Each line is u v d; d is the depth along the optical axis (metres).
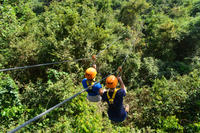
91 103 7.47
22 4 12.38
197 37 18.88
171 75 13.16
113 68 10.75
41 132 5.40
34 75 8.03
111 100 3.47
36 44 7.83
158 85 9.25
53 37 8.05
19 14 11.89
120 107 3.60
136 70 11.20
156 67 13.63
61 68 7.79
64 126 5.67
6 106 5.57
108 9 29.78
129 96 9.11
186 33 19.36
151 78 12.12
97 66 9.74
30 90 6.38
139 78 11.73
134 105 8.58
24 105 5.91
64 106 6.36
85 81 4.07
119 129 6.72
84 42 9.39
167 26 18.30
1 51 7.38
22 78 7.33
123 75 10.94
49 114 5.93
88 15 13.89
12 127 5.07
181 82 9.84
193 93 8.44
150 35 21.05
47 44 7.94
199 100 8.11
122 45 14.56
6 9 9.27
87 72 3.86
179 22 22.84
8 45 7.56
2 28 7.84
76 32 8.98
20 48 7.27
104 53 10.29
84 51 9.06
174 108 7.95
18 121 5.43
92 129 5.93
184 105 8.30
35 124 5.54
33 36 8.41
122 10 27.16
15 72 7.09
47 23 9.94
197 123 7.40
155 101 8.16
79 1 18.97
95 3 28.56
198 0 28.23
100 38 10.03
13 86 5.94
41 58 7.94
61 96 6.53
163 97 8.33
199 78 9.52
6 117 5.32
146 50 18.70
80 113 6.53
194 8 27.88
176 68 15.74
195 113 7.99
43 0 33.62
